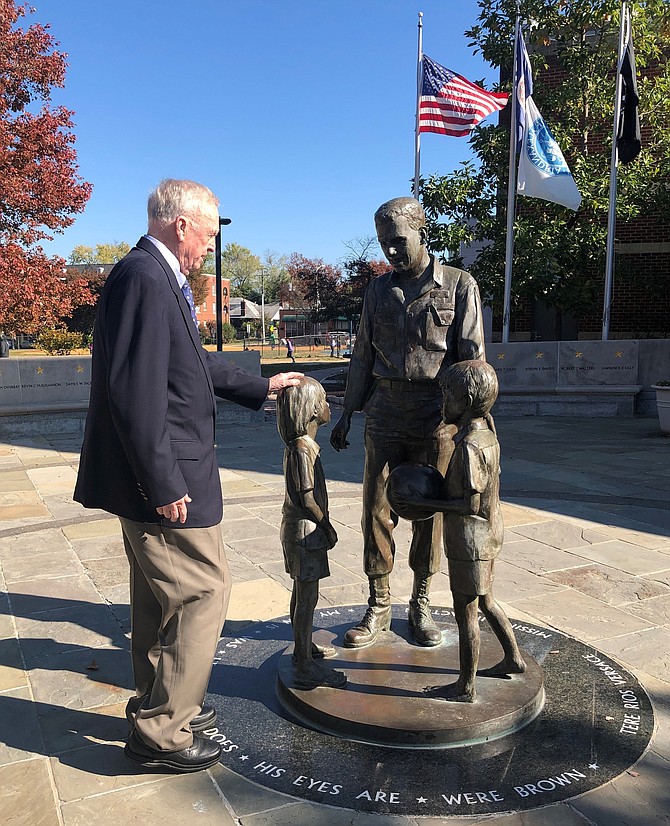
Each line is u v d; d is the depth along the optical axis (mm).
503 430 11305
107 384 2250
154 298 2270
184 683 2447
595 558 4945
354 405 3334
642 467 8172
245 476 7945
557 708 2885
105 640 3707
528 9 13297
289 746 2633
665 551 5098
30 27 14508
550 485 7277
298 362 30141
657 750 2590
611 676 3162
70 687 3193
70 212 14969
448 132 12188
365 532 3311
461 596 2664
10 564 4945
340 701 2793
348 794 2344
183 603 2451
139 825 2227
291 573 2842
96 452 2469
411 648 3275
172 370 2385
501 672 2969
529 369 12992
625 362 12672
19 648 3605
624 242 15297
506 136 14000
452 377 2580
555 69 15688
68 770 2537
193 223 2463
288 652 3266
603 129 14367
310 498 2736
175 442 2391
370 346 3250
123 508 2406
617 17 12789
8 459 9156
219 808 2303
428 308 3020
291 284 58906
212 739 2646
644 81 13852
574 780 2404
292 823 2219
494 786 2373
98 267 54438
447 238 13750
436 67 12141
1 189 13656
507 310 13039
